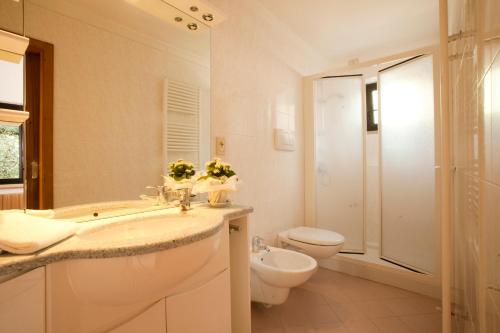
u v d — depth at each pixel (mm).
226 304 1088
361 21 2121
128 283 632
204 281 988
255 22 1901
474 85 788
